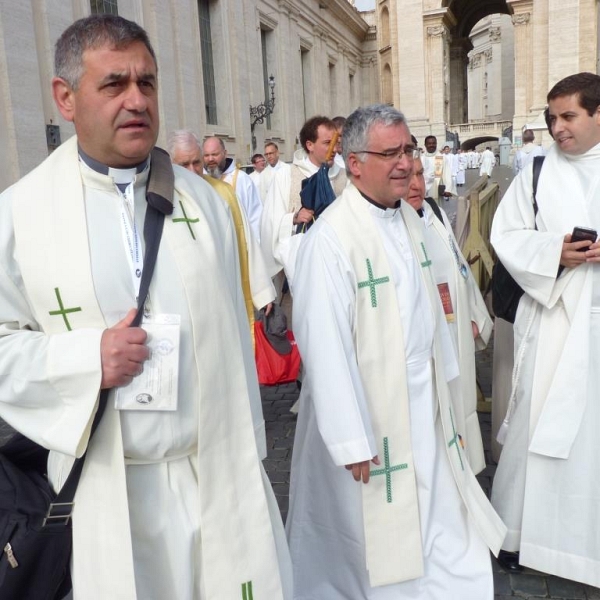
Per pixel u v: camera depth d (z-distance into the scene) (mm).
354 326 2408
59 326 1632
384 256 2447
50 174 1690
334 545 2615
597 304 2719
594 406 2715
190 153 4035
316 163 4816
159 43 15672
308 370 2336
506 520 2996
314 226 2490
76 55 1553
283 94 25672
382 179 2381
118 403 1598
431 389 2564
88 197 1673
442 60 36750
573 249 2635
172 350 1625
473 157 35438
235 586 1750
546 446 2750
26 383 1552
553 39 30078
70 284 1602
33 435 1583
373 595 2533
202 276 1706
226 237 1921
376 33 41500
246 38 21719
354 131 2387
